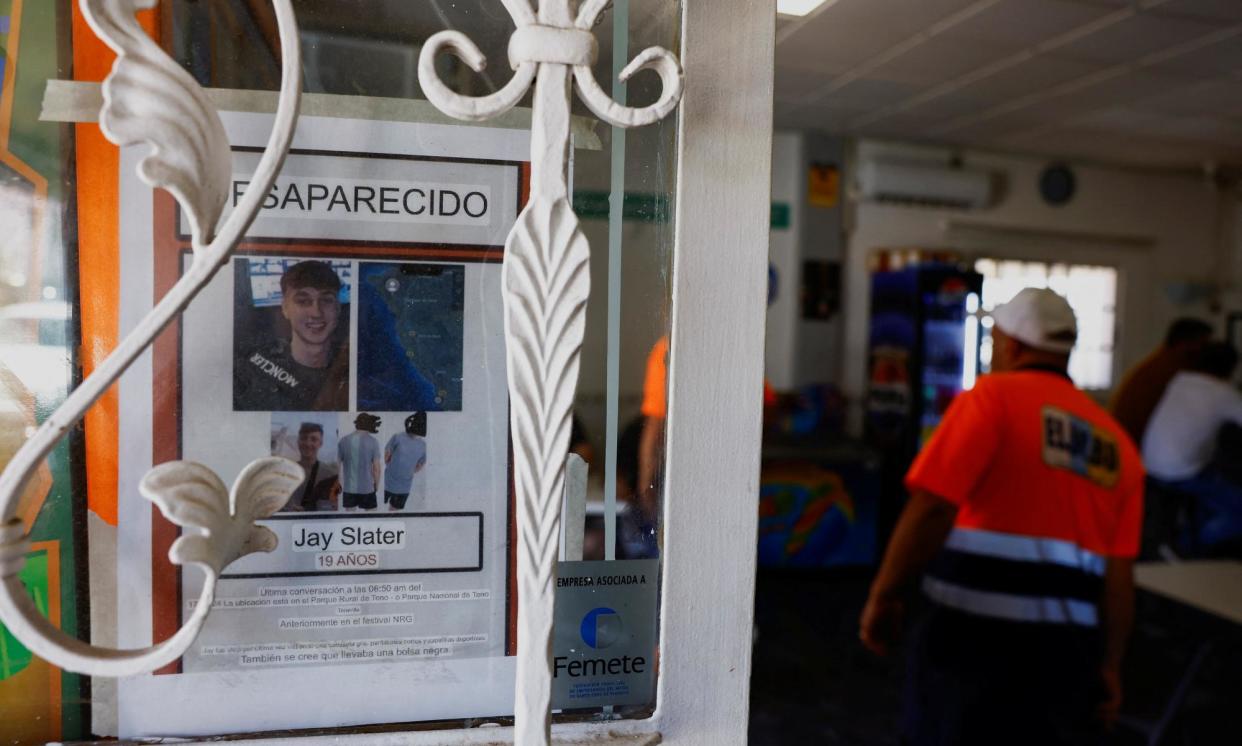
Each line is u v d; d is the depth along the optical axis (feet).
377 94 2.14
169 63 1.72
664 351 2.39
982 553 6.10
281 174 2.09
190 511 1.74
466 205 2.18
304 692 2.16
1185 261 22.33
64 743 2.06
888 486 18.33
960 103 15.96
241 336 2.09
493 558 2.24
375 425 2.17
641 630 2.39
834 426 18.47
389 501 2.18
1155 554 14.80
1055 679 5.91
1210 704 7.64
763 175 2.34
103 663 1.74
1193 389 14.32
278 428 2.12
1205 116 16.38
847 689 10.96
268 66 2.07
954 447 6.06
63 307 2.03
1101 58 13.16
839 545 16.07
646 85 2.33
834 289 19.02
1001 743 5.97
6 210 1.98
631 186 2.35
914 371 17.61
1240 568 8.84
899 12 11.33
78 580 2.05
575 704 2.36
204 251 1.78
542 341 1.96
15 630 1.71
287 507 2.12
